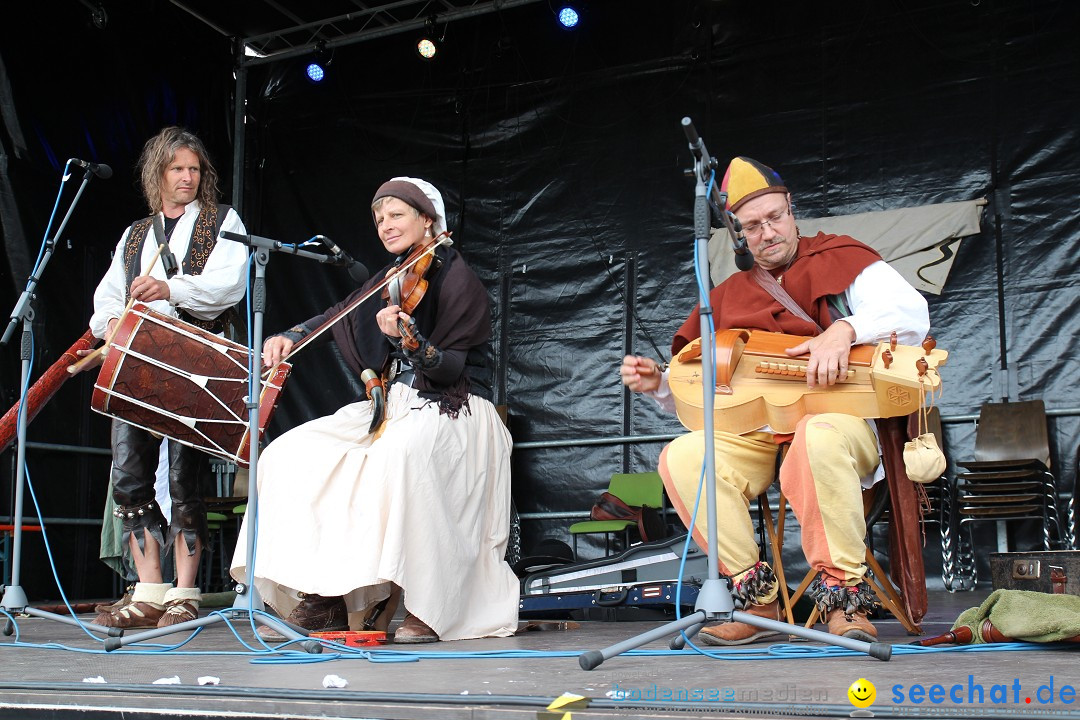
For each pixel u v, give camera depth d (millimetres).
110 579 7500
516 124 8383
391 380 3682
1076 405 6926
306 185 8734
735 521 3010
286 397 8477
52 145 7316
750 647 2799
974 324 7195
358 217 8594
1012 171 7223
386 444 3377
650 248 7949
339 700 1905
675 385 3123
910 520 3086
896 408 2936
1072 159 7102
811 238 3295
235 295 4344
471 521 3535
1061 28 7223
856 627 2738
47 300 7188
